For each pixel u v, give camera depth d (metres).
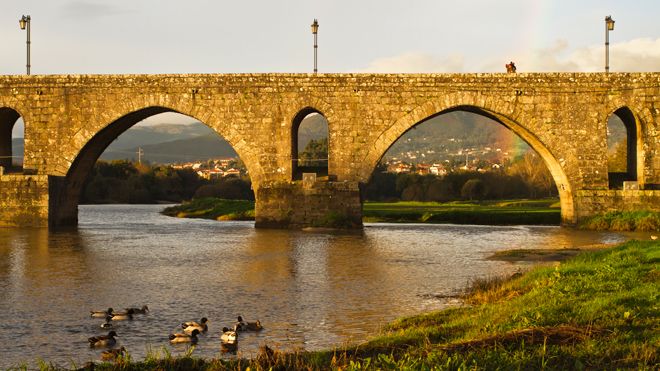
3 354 17.69
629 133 61.09
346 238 48.53
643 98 56.59
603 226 54.44
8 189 56.47
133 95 57.88
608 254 28.19
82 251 40.22
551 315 16.98
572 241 45.50
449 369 12.75
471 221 68.56
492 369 12.73
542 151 59.53
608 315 16.64
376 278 29.50
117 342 18.86
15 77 58.34
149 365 14.79
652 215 53.34
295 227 56.28
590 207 55.91
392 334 17.95
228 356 17.19
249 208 81.06
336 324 20.61
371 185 148.25
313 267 33.03
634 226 53.34
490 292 23.77
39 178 56.22
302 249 41.12
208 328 20.33
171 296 25.50
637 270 23.22
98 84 58.00
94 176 148.50
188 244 44.69
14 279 29.48
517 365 12.84
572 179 56.72
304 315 21.95
